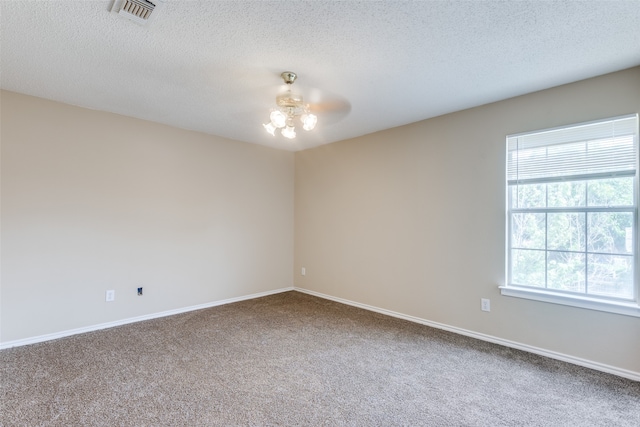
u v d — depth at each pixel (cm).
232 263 450
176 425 181
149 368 248
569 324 261
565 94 266
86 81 264
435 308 347
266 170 491
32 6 169
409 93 286
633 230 238
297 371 247
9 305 285
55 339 305
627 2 165
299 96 288
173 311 390
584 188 260
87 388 218
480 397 212
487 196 309
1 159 283
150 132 371
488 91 281
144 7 170
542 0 164
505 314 297
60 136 311
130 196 356
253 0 165
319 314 393
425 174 358
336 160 459
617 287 245
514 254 297
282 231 512
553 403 205
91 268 329
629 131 240
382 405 203
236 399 208
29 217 295
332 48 212
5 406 197
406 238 375
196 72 247
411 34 195
